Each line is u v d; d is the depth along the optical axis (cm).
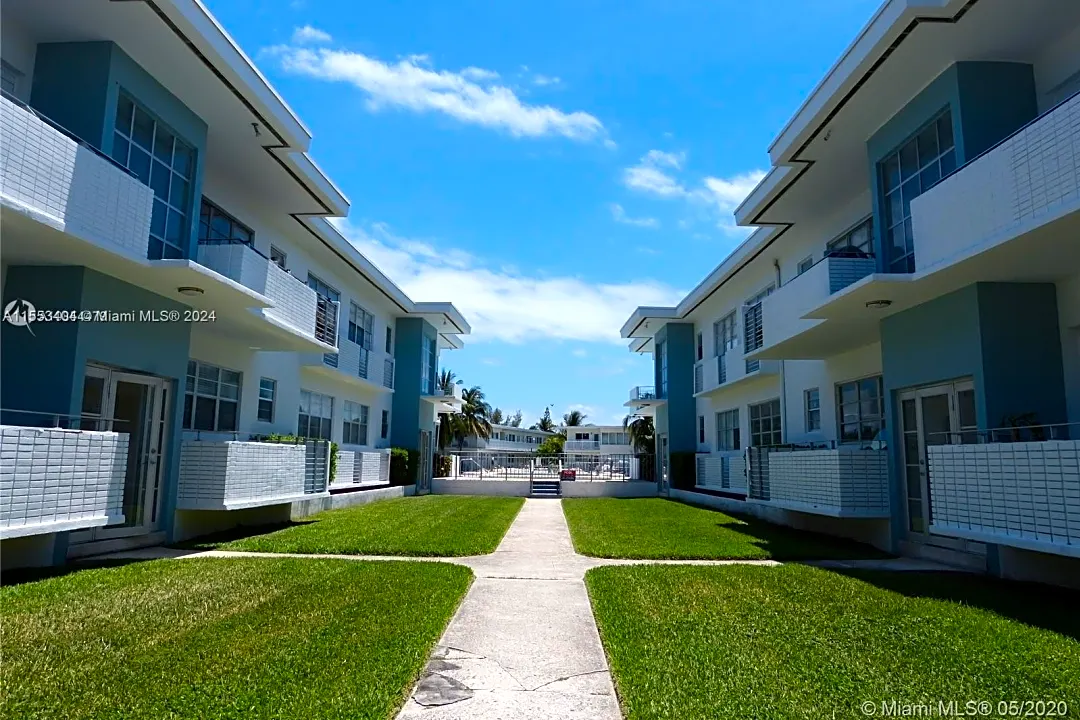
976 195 689
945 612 550
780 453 1187
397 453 2236
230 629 474
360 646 436
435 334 2639
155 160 871
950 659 423
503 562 828
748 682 381
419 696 374
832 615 540
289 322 1153
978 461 681
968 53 777
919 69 813
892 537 934
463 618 549
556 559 854
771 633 486
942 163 835
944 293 830
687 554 884
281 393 1463
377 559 816
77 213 661
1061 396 748
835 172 1109
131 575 672
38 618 498
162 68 838
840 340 1134
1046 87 773
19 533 591
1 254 712
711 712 337
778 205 1257
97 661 400
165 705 333
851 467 964
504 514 1456
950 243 728
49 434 629
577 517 1427
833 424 1285
